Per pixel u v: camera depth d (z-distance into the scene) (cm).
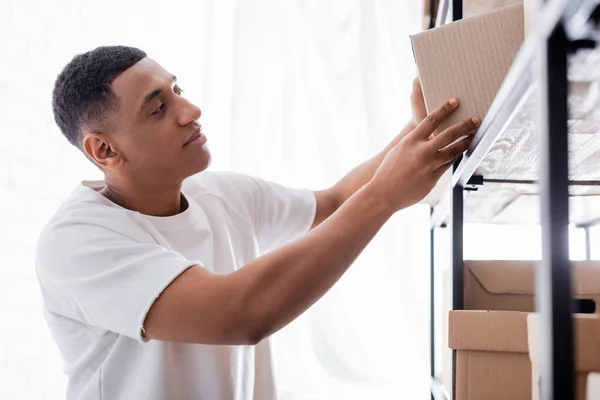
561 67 47
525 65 56
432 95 90
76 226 103
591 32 47
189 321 89
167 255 95
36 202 200
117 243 99
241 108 213
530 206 149
